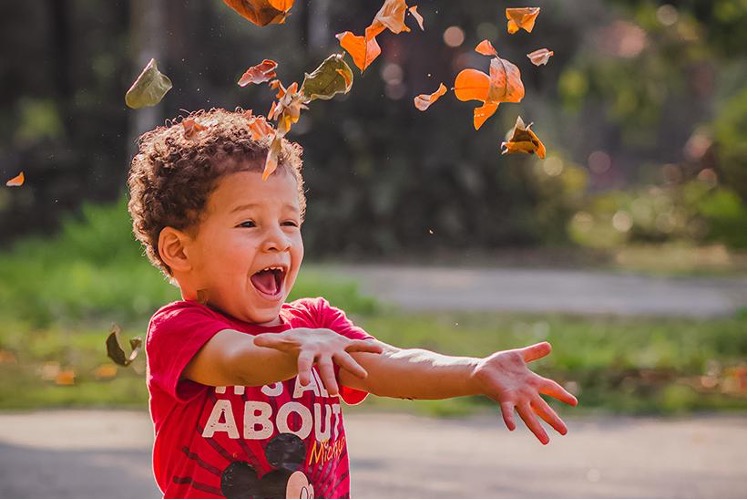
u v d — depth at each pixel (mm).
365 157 22562
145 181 2996
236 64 21422
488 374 2506
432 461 6691
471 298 15336
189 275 2938
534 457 6867
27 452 6691
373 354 2748
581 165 41594
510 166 23875
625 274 19141
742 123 25766
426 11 21781
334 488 2943
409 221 22656
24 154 22828
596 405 8656
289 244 2896
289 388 2861
